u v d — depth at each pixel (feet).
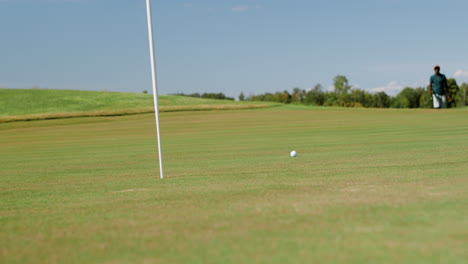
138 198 17.54
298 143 46.24
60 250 10.57
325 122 85.71
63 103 183.01
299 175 22.58
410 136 48.06
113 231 12.17
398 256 9.08
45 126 114.93
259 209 14.16
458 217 12.15
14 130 104.22
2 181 26.08
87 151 48.19
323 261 8.95
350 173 22.50
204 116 125.39
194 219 13.16
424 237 10.36
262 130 72.38
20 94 200.64
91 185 22.54
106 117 135.13
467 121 70.69
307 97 379.96
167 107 157.07
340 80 367.86
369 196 15.58
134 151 45.62
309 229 11.44
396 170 22.88
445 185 17.47
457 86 298.56
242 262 9.09
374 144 40.63
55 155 44.73
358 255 9.23
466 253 9.15
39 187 22.77
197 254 9.77
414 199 14.75
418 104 353.72
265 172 24.59
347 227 11.48
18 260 9.93
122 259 9.65
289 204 14.75
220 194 17.46
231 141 53.26
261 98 398.42
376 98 368.27
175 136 68.23
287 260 9.09
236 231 11.57
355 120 86.99
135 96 204.64
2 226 13.44
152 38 24.68
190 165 30.53
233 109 155.12
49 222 13.74
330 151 36.40
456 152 30.99
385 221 11.94
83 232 12.23
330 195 16.10
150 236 11.45
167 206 15.46
